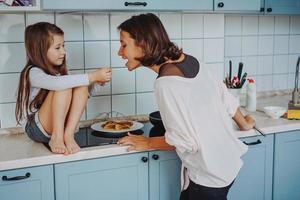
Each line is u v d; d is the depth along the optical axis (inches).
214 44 99.9
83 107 70.4
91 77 69.1
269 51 114.1
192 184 66.7
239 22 107.7
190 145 61.3
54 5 69.5
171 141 62.3
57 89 67.0
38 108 72.8
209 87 64.4
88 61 87.2
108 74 70.7
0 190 63.9
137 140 72.0
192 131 61.1
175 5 78.8
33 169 65.4
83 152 67.9
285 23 115.3
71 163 67.9
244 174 83.1
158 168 74.8
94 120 89.3
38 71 70.1
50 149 69.2
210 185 64.7
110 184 71.4
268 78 115.5
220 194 65.9
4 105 81.7
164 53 62.9
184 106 60.5
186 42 96.3
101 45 87.9
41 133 71.1
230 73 101.7
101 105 89.8
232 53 108.3
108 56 89.0
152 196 75.2
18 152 68.0
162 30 63.4
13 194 64.8
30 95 72.4
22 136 79.0
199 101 61.9
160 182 75.4
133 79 92.1
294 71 119.6
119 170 71.6
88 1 71.6
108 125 80.4
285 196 89.0
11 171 64.0
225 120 65.5
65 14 83.6
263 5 95.1
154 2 76.7
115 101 91.0
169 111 60.9
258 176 84.7
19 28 80.5
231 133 66.5
